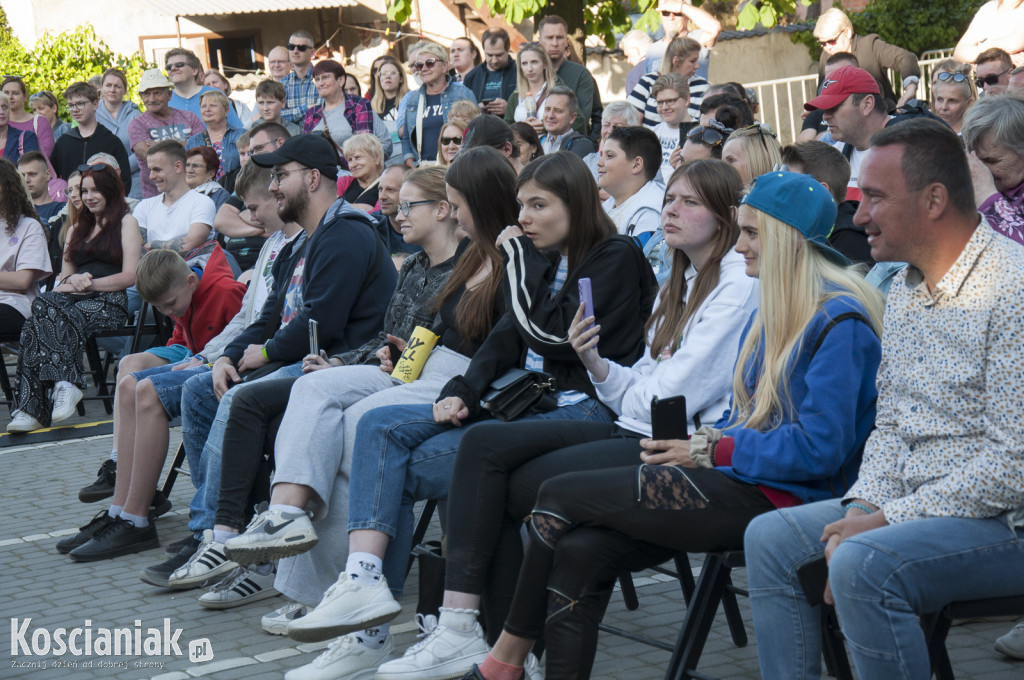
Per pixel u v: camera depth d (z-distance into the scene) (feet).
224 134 33.12
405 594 14.43
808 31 44.52
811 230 9.58
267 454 14.84
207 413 16.37
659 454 10.03
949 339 8.47
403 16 41.63
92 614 14.43
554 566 9.82
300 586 13.16
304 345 15.69
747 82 43.29
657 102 22.90
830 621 9.46
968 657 11.30
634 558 9.88
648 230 16.07
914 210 8.47
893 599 8.01
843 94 16.25
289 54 37.78
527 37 50.37
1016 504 8.19
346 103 31.22
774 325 9.59
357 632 11.76
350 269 15.65
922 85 34.78
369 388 13.50
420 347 13.32
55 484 21.39
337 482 13.10
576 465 10.65
